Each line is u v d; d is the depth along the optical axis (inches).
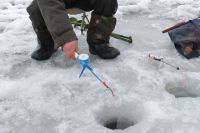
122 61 110.6
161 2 157.1
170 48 119.5
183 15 143.9
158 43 123.0
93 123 84.1
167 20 141.6
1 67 108.3
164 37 127.4
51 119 85.9
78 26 132.9
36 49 112.6
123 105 91.9
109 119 93.0
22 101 92.6
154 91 95.8
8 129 83.3
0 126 84.3
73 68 106.7
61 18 86.2
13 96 94.5
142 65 108.5
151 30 133.2
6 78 102.9
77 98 93.3
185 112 87.2
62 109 89.3
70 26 86.6
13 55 115.0
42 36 107.9
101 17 105.7
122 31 132.2
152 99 92.4
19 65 109.3
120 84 99.0
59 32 85.8
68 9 104.3
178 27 120.7
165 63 108.9
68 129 82.4
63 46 86.0
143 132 80.7
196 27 118.3
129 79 101.3
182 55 114.3
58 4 87.3
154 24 138.3
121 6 150.9
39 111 88.7
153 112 87.1
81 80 100.3
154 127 82.0
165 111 87.5
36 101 92.4
